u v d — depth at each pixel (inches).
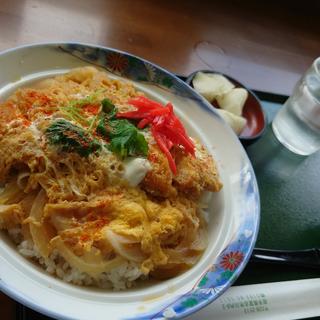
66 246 10.0
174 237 11.2
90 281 10.4
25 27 16.3
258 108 17.4
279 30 23.8
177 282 10.4
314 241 14.7
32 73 13.1
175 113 14.5
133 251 10.4
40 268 10.0
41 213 10.3
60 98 12.1
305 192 16.4
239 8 23.7
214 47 20.5
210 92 16.8
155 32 19.3
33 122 11.2
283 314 12.0
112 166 10.9
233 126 15.9
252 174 13.3
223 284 10.4
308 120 16.8
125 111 12.4
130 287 10.6
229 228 12.2
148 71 14.6
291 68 21.9
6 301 10.1
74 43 13.7
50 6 17.8
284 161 17.5
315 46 24.0
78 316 8.9
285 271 13.4
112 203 10.6
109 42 17.6
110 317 9.1
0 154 10.6
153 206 11.0
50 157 10.5
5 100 12.2
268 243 14.1
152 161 11.4
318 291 12.8
